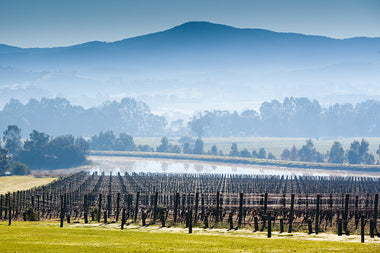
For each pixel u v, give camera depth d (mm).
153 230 100000
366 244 80938
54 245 70812
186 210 127312
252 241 82188
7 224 102875
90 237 82438
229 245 75812
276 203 159875
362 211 123125
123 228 102250
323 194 183500
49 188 191625
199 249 70750
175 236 87750
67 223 110750
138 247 71562
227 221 118750
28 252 64500
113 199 155125
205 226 109812
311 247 75188
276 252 69375
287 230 107312
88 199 156375
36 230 89438
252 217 132125
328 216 119188
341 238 91562
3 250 65125
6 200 134000
